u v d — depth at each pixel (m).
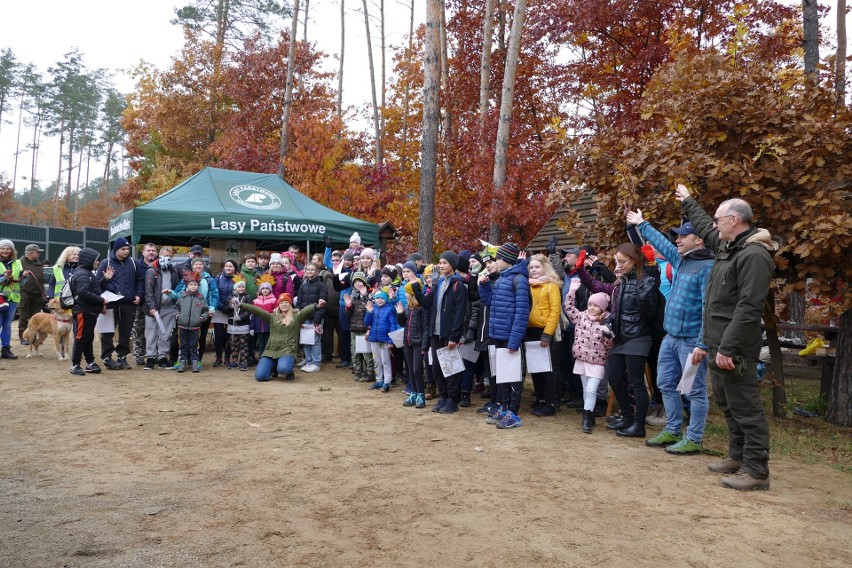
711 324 4.44
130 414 6.24
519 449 5.21
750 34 13.10
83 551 3.00
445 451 5.07
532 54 18.02
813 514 3.78
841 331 7.08
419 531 3.34
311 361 9.91
